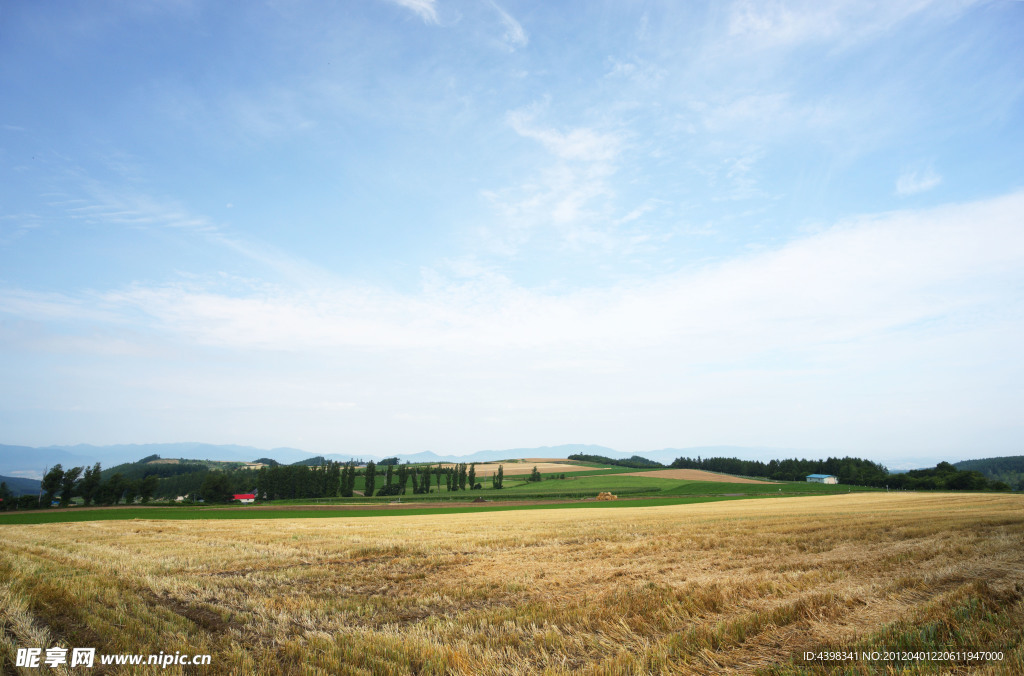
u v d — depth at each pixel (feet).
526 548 69.51
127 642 27.96
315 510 229.25
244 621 34.42
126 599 37.86
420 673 25.21
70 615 33.06
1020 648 22.68
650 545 68.33
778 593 36.32
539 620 32.55
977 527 71.51
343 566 57.16
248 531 100.68
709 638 27.53
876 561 48.14
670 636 27.71
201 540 83.25
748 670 23.77
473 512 190.70
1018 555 46.26
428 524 119.14
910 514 101.45
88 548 71.87
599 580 45.60
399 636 30.14
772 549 61.26
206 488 322.96
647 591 39.01
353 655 27.02
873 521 87.35
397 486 379.55
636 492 325.83
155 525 118.73
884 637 25.82
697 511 144.36
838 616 30.35
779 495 294.25
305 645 29.09
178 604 38.63
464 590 43.09
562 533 86.89
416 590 44.32
